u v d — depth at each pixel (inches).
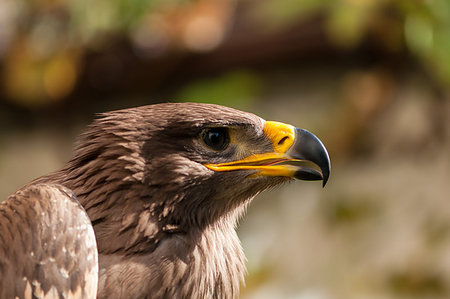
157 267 246.7
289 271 427.2
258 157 265.7
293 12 422.9
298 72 462.9
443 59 410.0
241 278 273.4
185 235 255.6
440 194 433.4
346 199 446.6
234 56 446.6
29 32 438.9
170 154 254.4
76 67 443.8
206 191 259.4
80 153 258.8
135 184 251.6
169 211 253.9
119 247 247.0
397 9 414.6
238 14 442.6
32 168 470.3
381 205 439.8
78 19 431.2
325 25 433.4
